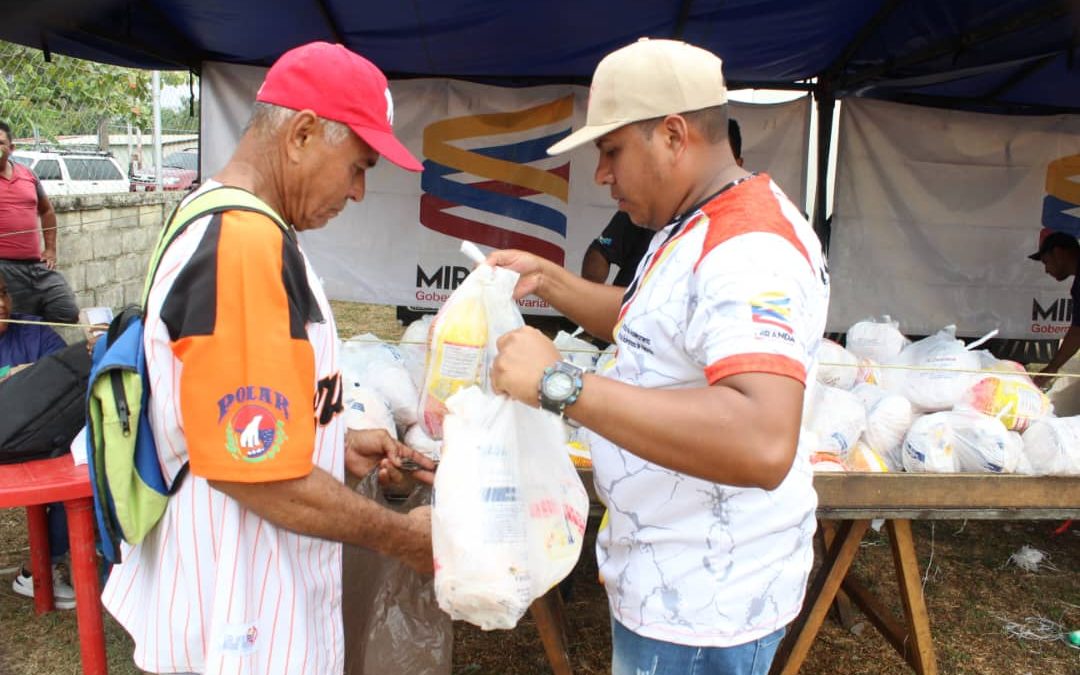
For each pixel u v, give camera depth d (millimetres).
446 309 1747
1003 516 2346
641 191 1435
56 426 2119
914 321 5594
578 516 1482
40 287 5184
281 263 1305
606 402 1135
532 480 1419
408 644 2127
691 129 1376
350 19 4156
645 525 1440
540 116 5188
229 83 4879
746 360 1106
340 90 1413
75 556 2059
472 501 1324
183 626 1434
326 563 1581
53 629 3051
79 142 7176
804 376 1130
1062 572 3779
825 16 4129
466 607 1315
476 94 5148
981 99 5305
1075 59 4328
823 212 5406
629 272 4105
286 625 1453
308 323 1391
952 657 3059
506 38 4398
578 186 5258
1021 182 5469
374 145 1427
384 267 5344
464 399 1398
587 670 2902
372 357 2748
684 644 1407
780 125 5285
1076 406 3271
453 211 5285
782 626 1459
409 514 1527
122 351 1389
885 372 2961
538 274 1934
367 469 2047
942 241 5496
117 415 1369
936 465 2455
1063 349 4496
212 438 1266
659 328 1338
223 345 1254
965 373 2707
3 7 3295
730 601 1394
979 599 3506
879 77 4750
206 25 4273
